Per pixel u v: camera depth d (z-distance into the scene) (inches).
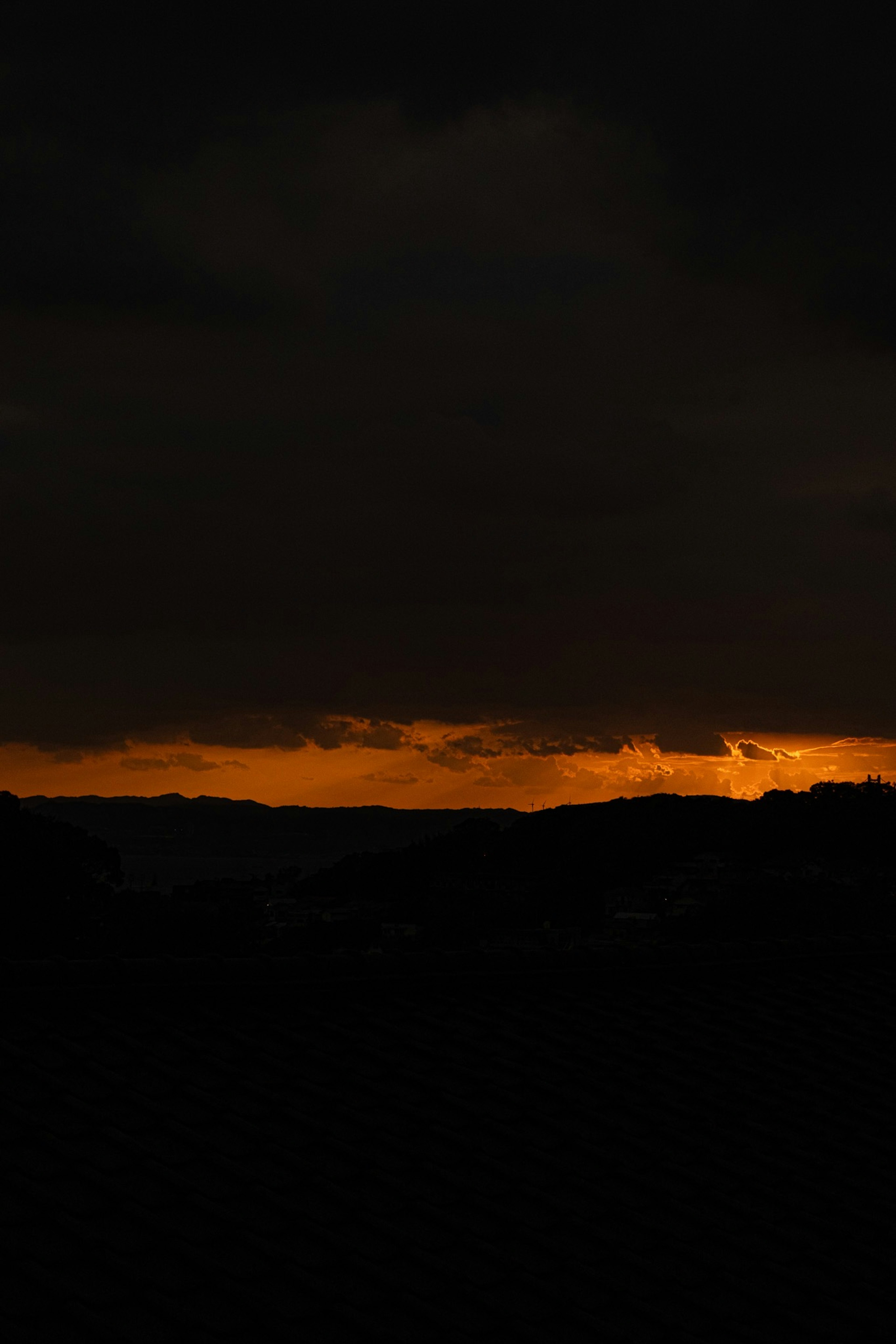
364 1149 291.7
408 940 2265.0
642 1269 267.1
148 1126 278.7
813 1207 308.5
